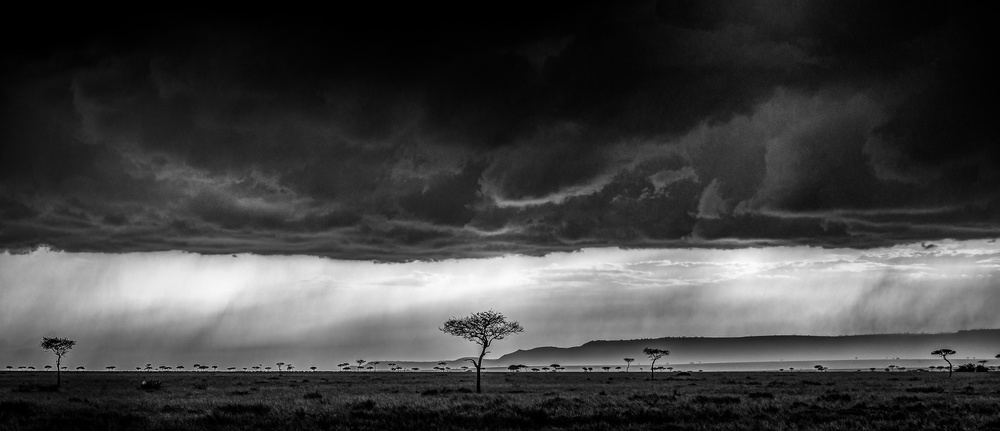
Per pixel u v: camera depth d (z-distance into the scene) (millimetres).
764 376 139875
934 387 71500
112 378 126562
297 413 38000
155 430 31703
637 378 129125
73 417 34812
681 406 41750
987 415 36750
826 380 104438
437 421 34656
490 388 77312
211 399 52156
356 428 32656
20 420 34156
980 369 166375
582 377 142125
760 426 32406
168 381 106625
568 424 34344
